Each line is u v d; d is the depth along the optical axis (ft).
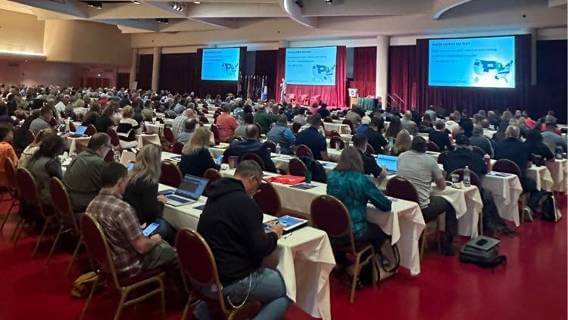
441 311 9.91
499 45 39.01
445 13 40.68
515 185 16.12
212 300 7.72
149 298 10.01
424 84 44.75
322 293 8.83
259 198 11.69
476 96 41.60
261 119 28.12
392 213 10.69
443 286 11.27
